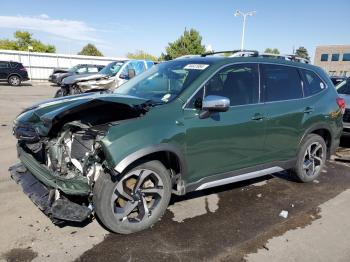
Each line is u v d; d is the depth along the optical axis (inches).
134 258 121.1
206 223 148.7
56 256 120.1
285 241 136.9
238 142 160.2
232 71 162.7
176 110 140.9
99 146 122.6
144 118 132.7
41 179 130.7
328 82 211.5
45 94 767.7
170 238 135.1
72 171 130.2
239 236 139.2
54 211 122.5
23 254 120.3
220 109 141.3
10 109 478.6
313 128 196.1
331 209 169.6
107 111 138.8
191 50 2001.7
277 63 183.9
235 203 171.5
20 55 1298.0
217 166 155.8
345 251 131.5
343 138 313.6
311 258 126.0
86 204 134.1
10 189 175.3
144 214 138.3
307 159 203.6
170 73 167.3
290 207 170.1
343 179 217.0
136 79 185.3
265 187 196.2
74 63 1416.1
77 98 158.7
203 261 121.3
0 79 969.5
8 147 263.1
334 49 2898.6
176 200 171.2
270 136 174.1
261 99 170.9
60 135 135.3
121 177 128.3
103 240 131.4
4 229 135.9
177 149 138.0
